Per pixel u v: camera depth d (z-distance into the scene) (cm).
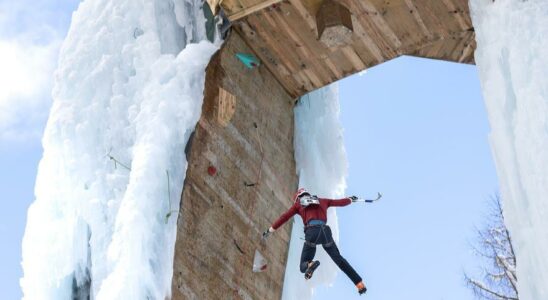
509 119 993
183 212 1062
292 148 1310
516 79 986
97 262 1070
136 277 992
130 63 1169
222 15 1190
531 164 938
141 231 1010
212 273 1095
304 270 1117
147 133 1074
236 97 1193
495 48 1034
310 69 1268
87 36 1204
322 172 1352
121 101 1141
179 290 1036
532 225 919
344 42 1185
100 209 1095
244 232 1170
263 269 1191
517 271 922
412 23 1185
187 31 1220
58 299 1102
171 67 1130
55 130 1151
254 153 1213
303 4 1160
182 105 1097
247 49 1233
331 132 1375
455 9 1154
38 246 1122
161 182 1048
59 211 1130
